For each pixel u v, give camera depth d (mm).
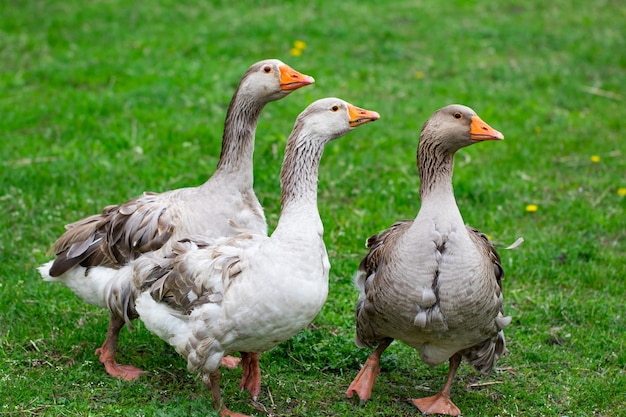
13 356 6902
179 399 6316
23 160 10945
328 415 6355
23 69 14719
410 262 5926
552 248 9289
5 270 8367
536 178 11328
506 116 13367
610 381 6973
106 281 6672
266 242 5758
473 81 14945
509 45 16891
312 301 5695
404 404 6586
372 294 6230
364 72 14914
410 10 19016
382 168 11328
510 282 8711
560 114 13617
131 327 6637
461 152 12117
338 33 16844
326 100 5980
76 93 13445
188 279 5902
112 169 10742
